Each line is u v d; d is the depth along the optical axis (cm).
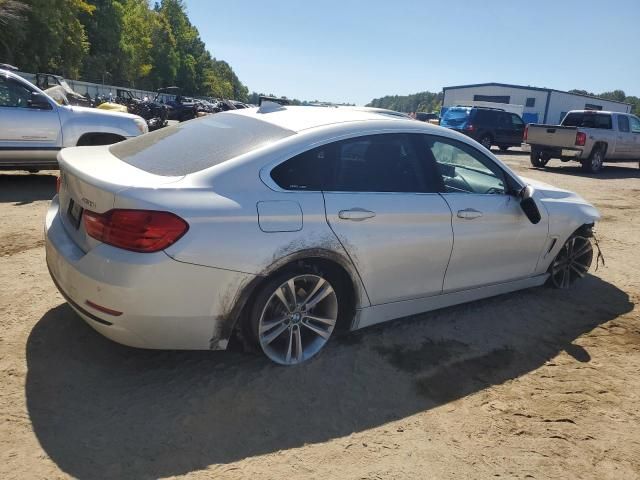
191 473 224
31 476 215
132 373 296
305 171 302
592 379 331
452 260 364
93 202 268
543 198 444
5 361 296
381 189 330
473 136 2188
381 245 321
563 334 395
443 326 392
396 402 290
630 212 944
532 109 5638
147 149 330
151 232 250
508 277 418
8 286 399
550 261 457
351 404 284
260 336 294
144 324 259
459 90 6153
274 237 279
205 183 274
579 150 1547
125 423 253
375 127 336
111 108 1694
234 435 251
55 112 765
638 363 357
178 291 258
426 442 259
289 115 346
